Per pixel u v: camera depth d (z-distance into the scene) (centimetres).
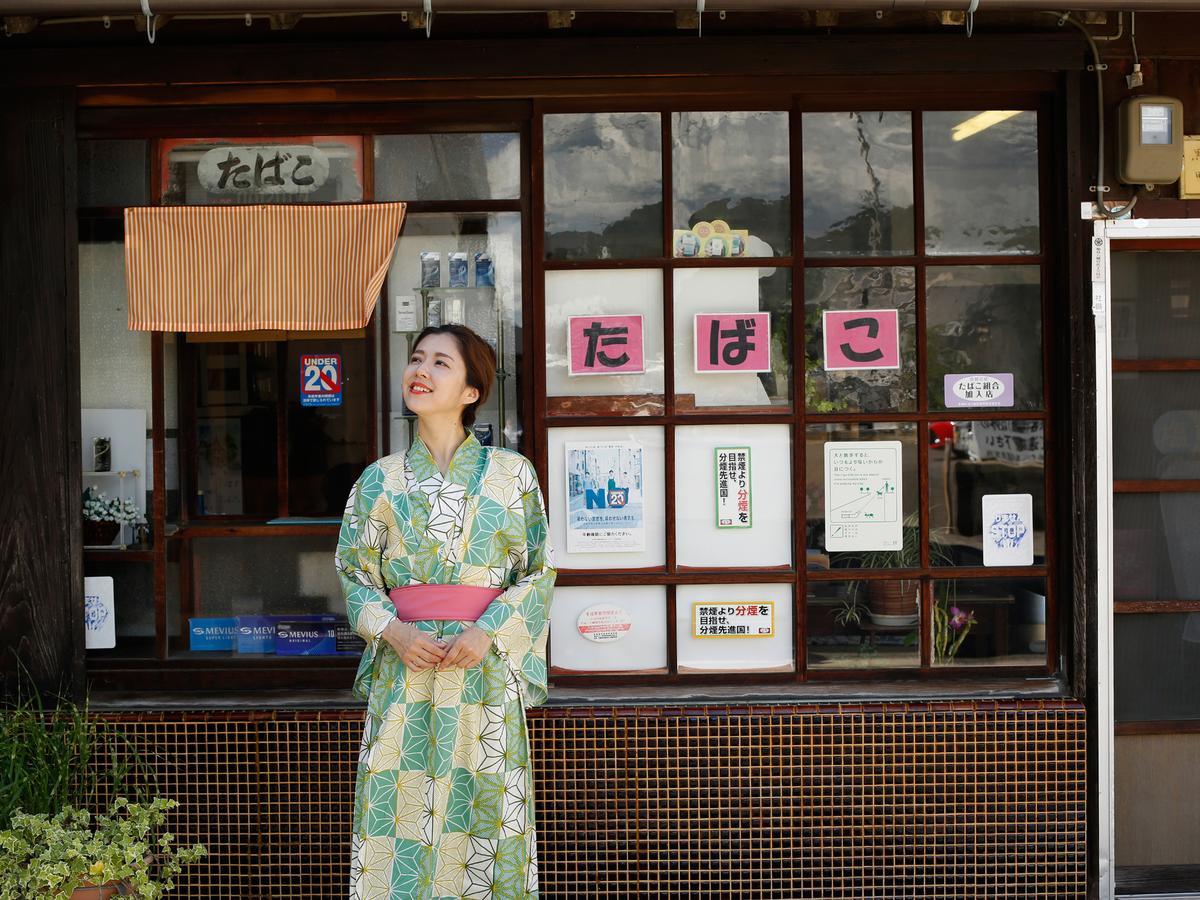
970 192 377
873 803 367
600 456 377
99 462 384
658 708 368
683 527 377
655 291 376
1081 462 367
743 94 372
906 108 376
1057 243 373
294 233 369
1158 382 389
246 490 387
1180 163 360
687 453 377
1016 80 369
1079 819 368
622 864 368
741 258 374
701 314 375
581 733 366
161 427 384
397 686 290
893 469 377
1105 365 370
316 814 369
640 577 376
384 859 288
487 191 378
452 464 297
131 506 384
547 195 375
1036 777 367
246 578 387
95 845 311
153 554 383
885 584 378
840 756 366
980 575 378
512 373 379
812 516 377
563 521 377
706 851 368
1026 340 377
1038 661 379
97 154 379
